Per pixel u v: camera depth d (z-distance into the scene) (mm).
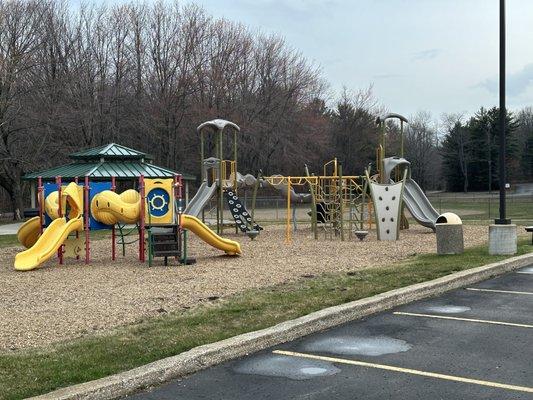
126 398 4957
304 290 9656
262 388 5145
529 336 6789
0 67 37125
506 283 10586
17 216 41469
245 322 7258
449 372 5500
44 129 41281
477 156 92000
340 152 70750
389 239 19969
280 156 58406
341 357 6043
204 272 12539
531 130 105062
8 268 14102
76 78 45250
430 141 100312
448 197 72125
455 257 13445
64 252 15586
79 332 7176
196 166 55312
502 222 13953
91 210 15117
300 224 30438
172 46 51688
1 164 40281
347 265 13266
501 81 14258
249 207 52656
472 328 7215
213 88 54188
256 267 13234
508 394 4879
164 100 51062
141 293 9922
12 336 7016
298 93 60344
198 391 5102
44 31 43625
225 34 55281
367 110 72438
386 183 23469
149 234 13922
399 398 4840
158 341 6406
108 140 47156
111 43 48781
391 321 7656
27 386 4984
